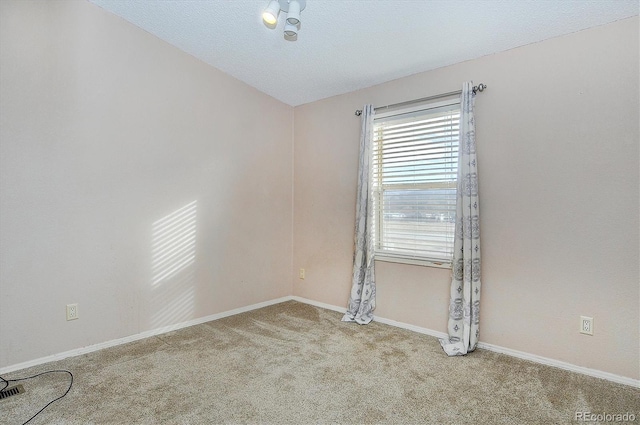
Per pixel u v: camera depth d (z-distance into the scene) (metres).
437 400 1.91
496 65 2.59
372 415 1.77
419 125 3.03
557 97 2.33
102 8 2.55
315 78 3.32
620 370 2.11
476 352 2.56
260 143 3.69
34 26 2.26
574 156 2.27
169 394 1.94
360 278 3.26
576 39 2.27
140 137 2.77
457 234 2.65
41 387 2.01
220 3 2.42
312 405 1.85
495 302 2.59
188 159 3.08
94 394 1.94
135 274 2.75
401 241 3.15
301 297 3.95
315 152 3.83
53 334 2.36
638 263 2.07
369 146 3.23
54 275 2.36
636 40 2.07
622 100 2.11
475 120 2.68
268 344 2.68
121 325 2.68
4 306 2.18
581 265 2.25
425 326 2.96
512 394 1.97
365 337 2.84
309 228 3.88
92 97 2.51
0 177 2.15
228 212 3.39
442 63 2.84
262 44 2.87
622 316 2.11
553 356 2.34
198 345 2.65
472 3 2.12
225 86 3.36
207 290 3.23
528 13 2.15
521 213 2.48
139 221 2.77
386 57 2.84
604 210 2.17
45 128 2.31
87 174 2.50
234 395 1.94
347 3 2.26
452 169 2.84
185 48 3.01
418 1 2.17
